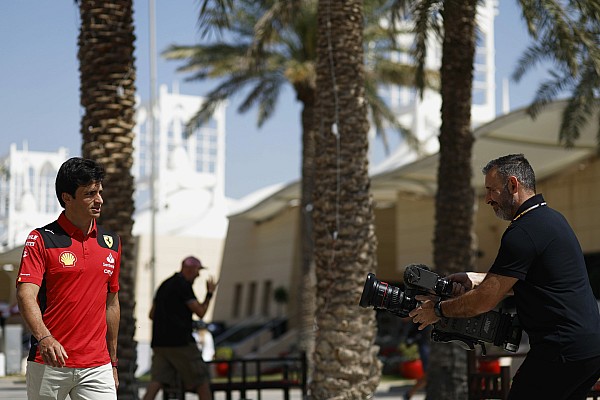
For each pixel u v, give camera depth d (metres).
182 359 13.52
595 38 17.62
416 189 44.69
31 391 6.97
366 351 14.30
